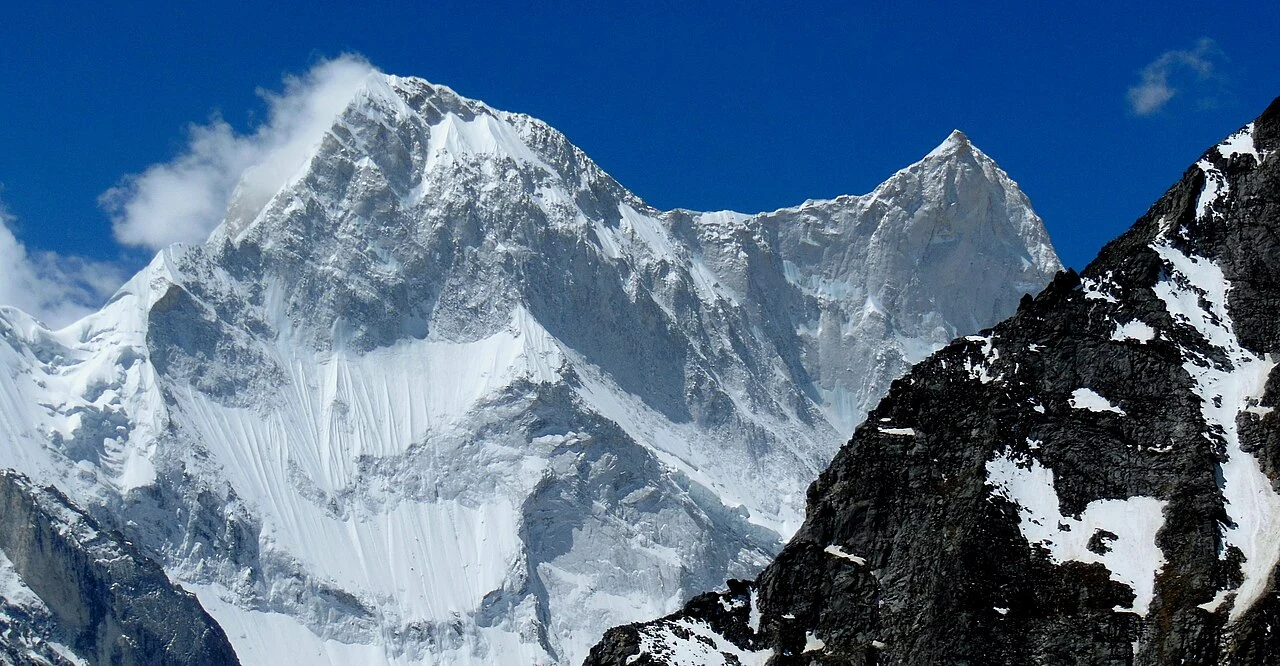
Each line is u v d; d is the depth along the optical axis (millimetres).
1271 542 150500
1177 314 166375
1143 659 146750
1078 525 156625
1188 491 154750
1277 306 165500
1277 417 157750
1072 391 164250
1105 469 158500
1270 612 143875
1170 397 161250
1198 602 148250
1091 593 151625
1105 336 166000
